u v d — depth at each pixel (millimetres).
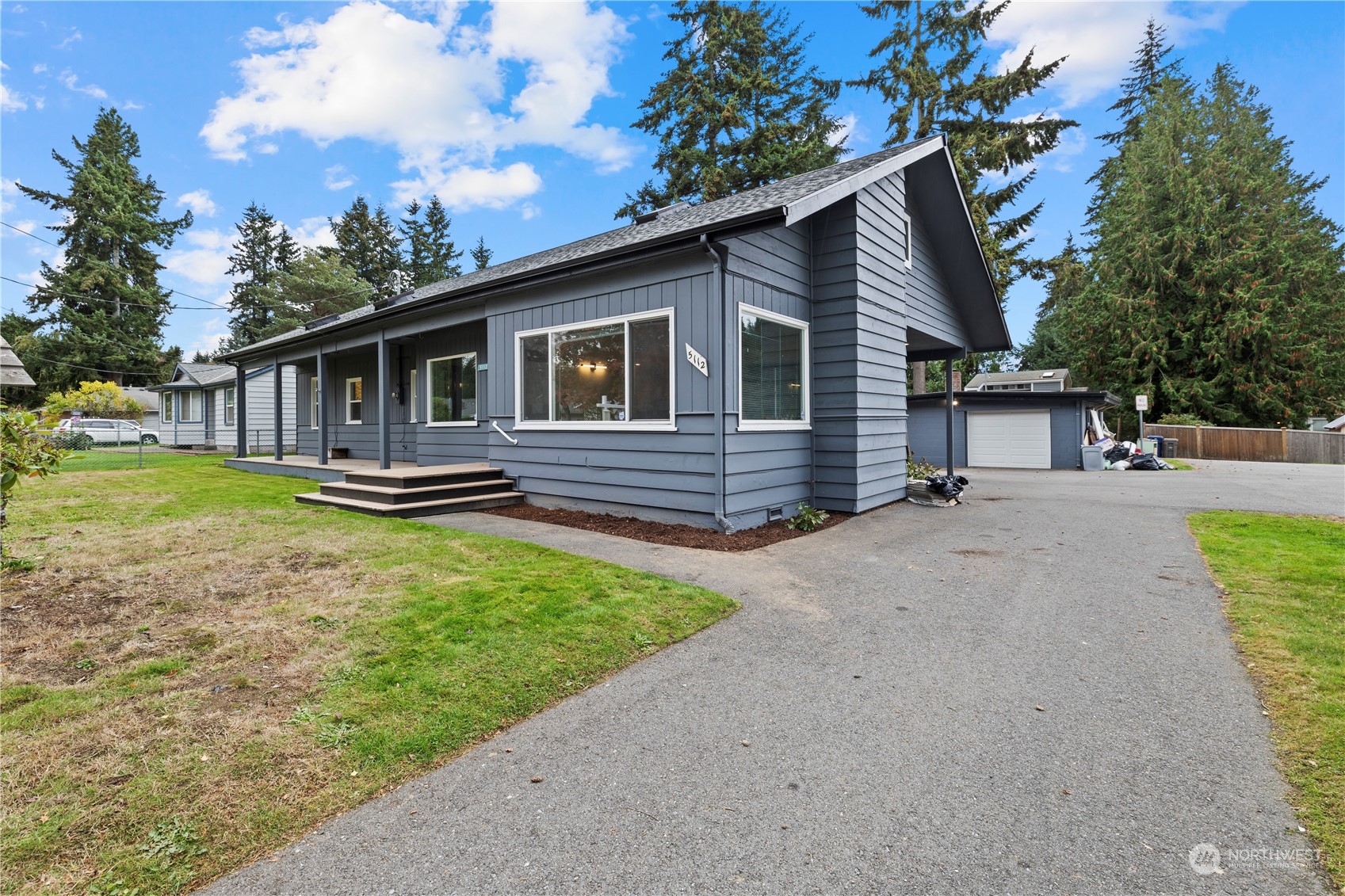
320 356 12328
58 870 1773
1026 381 29375
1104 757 2467
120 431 25984
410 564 5098
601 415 7754
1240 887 1767
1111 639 3725
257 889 1752
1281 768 2365
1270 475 14789
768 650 3584
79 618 3799
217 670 3078
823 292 8273
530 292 8641
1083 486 12094
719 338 6508
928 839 1989
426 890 1759
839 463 8172
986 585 4867
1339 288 25875
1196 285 26312
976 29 19766
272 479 11664
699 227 6211
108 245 37562
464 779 2312
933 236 11062
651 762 2441
